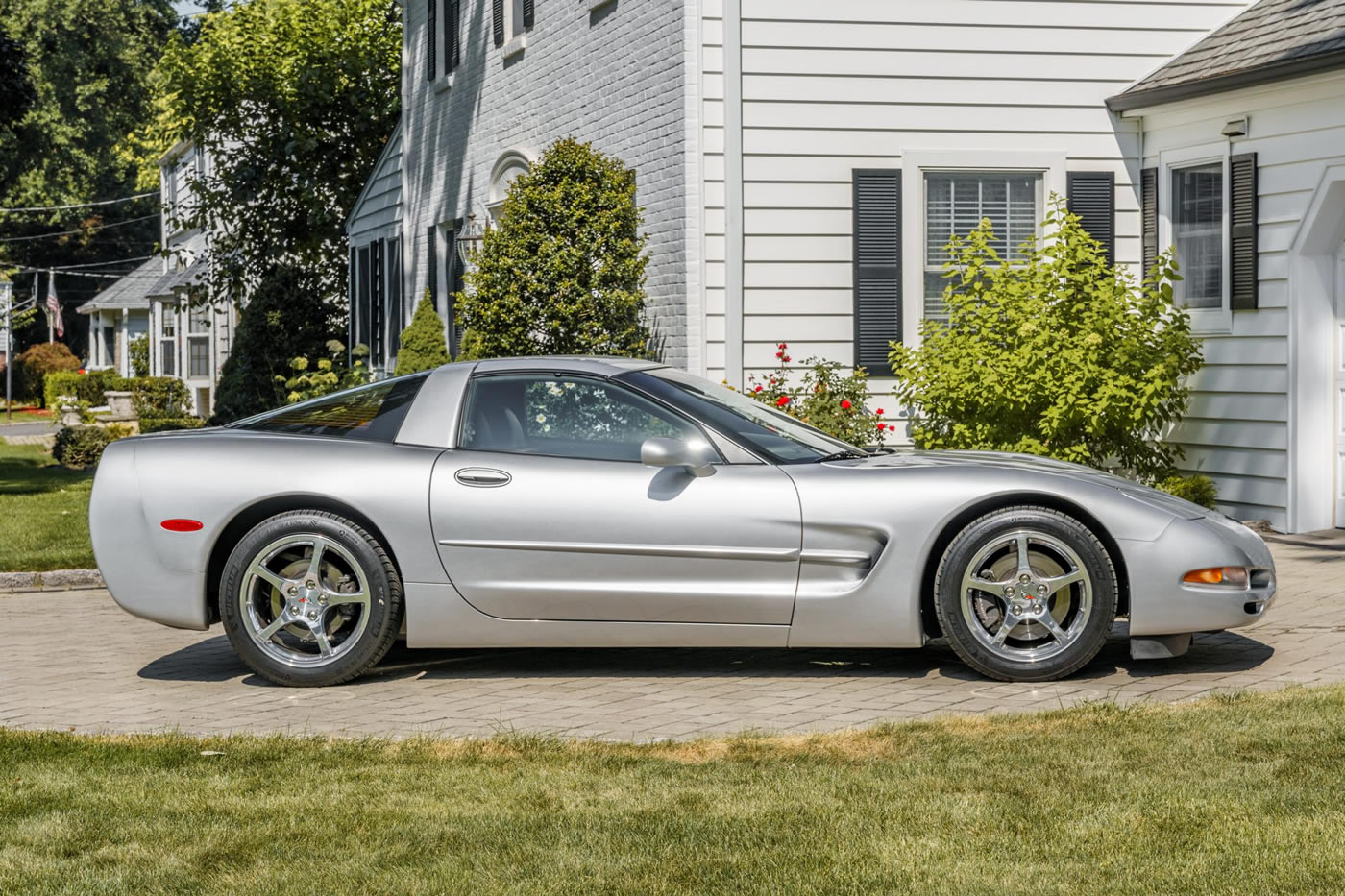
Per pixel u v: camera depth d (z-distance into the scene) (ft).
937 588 21.15
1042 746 16.67
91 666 23.86
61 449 71.20
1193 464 39.78
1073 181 41.01
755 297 39.52
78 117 175.22
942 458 22.49
